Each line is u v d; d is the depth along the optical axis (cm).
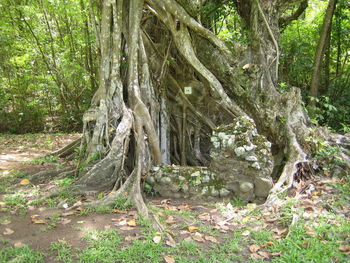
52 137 978
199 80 620
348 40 997
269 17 595
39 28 1102
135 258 279
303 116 555
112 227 341
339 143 554
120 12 532
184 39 557
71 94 1212
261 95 567
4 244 299
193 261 280
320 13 1002
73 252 288
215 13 689
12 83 1132
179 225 355
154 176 465
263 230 344
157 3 546
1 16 1025
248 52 580
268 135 569
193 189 450
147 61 571
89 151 500
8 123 1131
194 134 637
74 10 1045
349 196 424
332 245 301
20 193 434
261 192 436
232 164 443
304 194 436
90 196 430
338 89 986
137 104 514
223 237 332
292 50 928
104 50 534
